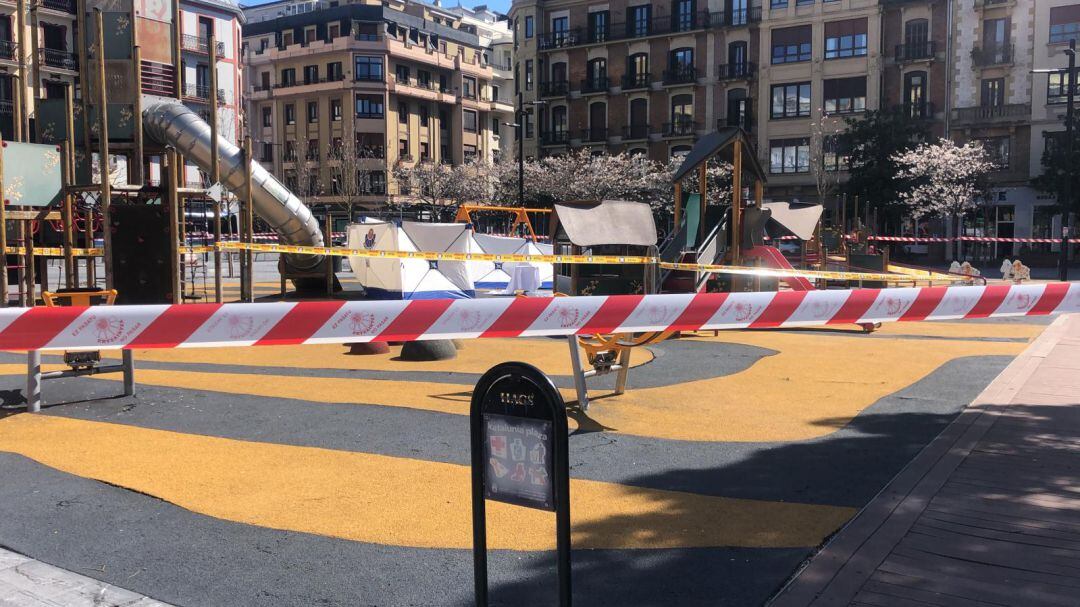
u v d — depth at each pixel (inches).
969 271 863.1
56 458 220.5
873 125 1740.9
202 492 191.9
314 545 159.8
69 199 522.0
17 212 562.3
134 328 150.6
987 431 237.1
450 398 302.2
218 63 2405.3
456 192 2647.6
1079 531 157.5
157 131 715.4
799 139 2028.8
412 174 2792.8
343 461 218.2
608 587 138.5
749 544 156.6
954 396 298.5
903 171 1672.0
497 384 110.7
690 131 2182.6
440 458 220.8
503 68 3427.7
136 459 220.1
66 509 180.2
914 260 1747.0
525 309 180.7
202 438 243.1
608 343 292.4
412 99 2957.7
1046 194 1679.4
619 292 373.1
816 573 139.6
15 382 339.0
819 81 1984.5
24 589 139.6
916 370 358.3
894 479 193.6
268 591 139.6
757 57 2075.5
